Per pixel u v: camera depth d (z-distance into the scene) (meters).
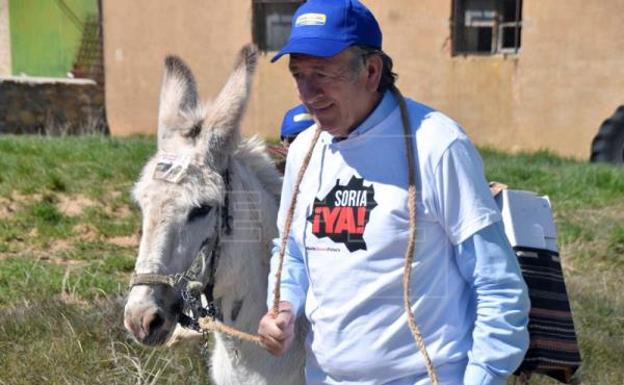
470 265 2.96
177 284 3.40
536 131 16.97
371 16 3.02
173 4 19.64
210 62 19.45
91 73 20.66
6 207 9.25
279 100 18.84
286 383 3.77
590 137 16.52
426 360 2.92
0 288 7.21
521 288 2.95
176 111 3.71
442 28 17.53
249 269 3.76
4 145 11.55
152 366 5.62
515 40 17.31
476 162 2.97
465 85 17.47
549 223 3.70
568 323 3.60
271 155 4.54
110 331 6.00
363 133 3.03
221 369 3.90
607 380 5.79
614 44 16.19
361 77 2.98
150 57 19.98
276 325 3.24
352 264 3.04
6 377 5.54
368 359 3.08
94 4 20.83
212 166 3.55
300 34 2.95
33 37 22.23
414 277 2.99
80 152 11.20
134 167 10.40
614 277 7.96
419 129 2.98
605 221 9.40
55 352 5.73
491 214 2.94
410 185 2.93
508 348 2.93
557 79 16.70
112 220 9.08
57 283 7.25
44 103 18.58
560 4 16.55
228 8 19.19
